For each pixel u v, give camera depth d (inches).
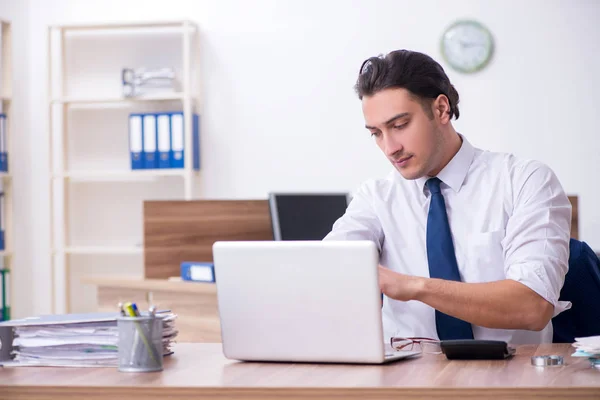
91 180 210.7
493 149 191.3
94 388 52.9
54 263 210.5
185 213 137.4
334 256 59.5
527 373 53.9
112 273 210.7
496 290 67.5
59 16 211.0
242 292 62.4
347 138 198.7
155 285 131.4
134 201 209.3
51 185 203.0
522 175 79.5
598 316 79.7
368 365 59.4
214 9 204.2
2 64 198.1
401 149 75.5
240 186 203.2
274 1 201.6
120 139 209.2
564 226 75.9
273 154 201.8
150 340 58.8
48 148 202.8
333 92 199.2
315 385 50.8
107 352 62.7
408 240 84.4
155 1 207.0
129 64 209.2
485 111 191.5
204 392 51.4
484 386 48.8
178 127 194.5
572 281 79.8
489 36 190.5
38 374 58.9
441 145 77.8
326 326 60.2
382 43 196.5
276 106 201.6
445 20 193.3
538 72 189.3
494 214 80.1
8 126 197.3
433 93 75.4
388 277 68.1
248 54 202.7
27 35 211.3
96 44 210.2
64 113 208.2
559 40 188.5
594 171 187.3
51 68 209.6
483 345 60.7
